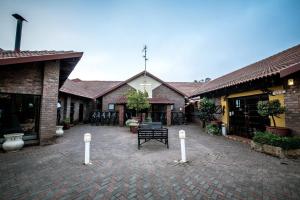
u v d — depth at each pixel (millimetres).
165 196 3277
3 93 6613
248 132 8789
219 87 9953
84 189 3525
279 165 4910
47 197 3211
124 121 16812
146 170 4566
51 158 5520
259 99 8000
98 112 16672
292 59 7352
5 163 4996
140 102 12797
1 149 6379
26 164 4938
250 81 7480
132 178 4066
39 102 7469
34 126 7383
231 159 5508
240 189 3529
